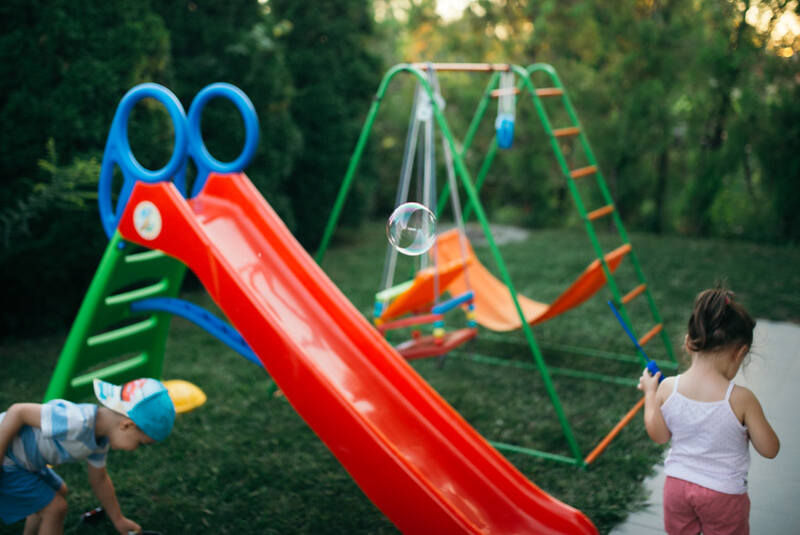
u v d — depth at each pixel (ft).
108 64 17.52
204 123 23.21
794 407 13.87
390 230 10.19
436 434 9.15
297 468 11.44
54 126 16.72
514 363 16.83
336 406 8.16
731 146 31.91
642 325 19.75
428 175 13.76
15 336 18.81
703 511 6.95
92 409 7.86
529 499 8.72
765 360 16.62
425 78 13.80
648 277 25.26
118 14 17.81
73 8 16.99
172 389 13.80
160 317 13.10
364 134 13.92
